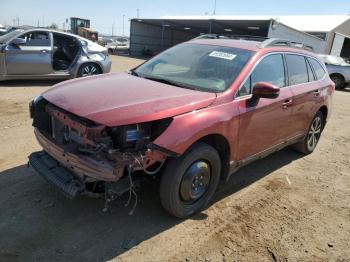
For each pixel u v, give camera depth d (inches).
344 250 141.1
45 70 402.6
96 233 135.6
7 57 381.1
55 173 137.5
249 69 165.3
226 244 136.9
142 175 137.3
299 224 155.6
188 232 141.6
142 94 141.4
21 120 263.3
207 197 155.4
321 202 177.8
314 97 215.9
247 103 159.8
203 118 138.6
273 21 1045.2
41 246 126.2
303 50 219.3
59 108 139.3
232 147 156.3
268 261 130.0
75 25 1724.9
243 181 192.7
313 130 237.9
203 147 142.5
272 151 191.9
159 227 142.9
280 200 175.2
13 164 185.0
